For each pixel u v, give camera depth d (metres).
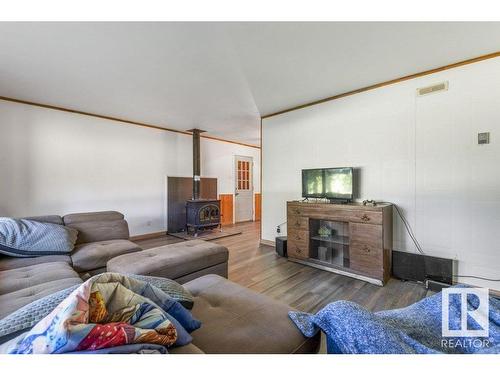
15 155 3.36
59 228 2.36
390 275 2.72
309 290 2.41
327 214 2.91
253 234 5.15
